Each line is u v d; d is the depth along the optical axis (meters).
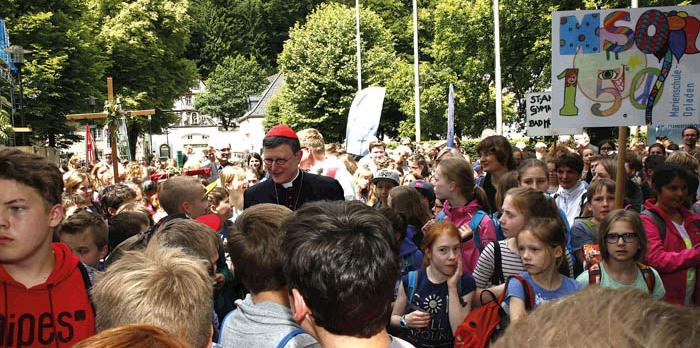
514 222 3.68
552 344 0.63
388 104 43.19
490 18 30.75
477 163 11.14
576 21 4.48
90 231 3.62
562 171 5.70
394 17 57.59
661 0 23.22
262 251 2.26
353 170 8.38
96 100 33.00
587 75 4.49
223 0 92.06
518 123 35.12
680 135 12.31
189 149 22.92
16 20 29.61
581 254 4.36
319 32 43.41
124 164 16.55
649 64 4.42
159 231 3.17
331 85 42.72
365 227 1.72
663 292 3.39
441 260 3.40
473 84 32.88
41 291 2.25
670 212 3.98
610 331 0.61
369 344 1.67
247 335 2.13
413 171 9.71
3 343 2.21
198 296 1.90
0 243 2.11
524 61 30.83
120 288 1.86
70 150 43.47
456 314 3.41
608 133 25.27
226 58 88.81
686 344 0.58
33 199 2.14
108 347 1.06
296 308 1.77
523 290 3.03
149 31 43.28
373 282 1.64
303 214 1.83
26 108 28.81
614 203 4.35
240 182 6.62
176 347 1.12
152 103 43.50
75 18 33.66
